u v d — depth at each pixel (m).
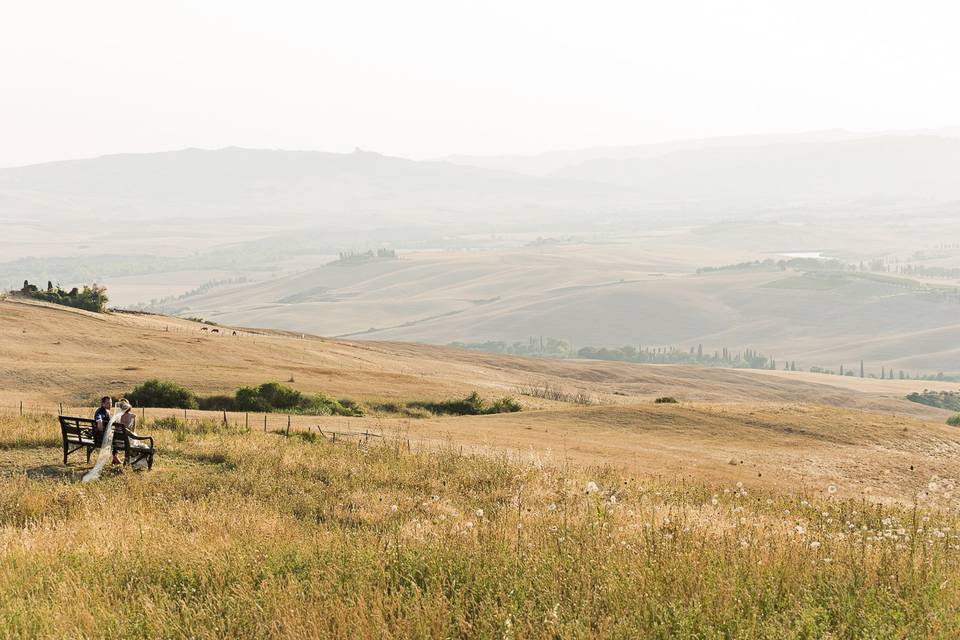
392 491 18.20
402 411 70.50
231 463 20.92
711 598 7.39
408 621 7.37
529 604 7.48
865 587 7.89
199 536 12.17
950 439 50.38
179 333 110.62
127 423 18.98
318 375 87.69
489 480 20.34
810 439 46.19
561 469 24.42
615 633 6.90
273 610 7.96
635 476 25.67
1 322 95.50
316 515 15.23
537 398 102.69
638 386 194.75
